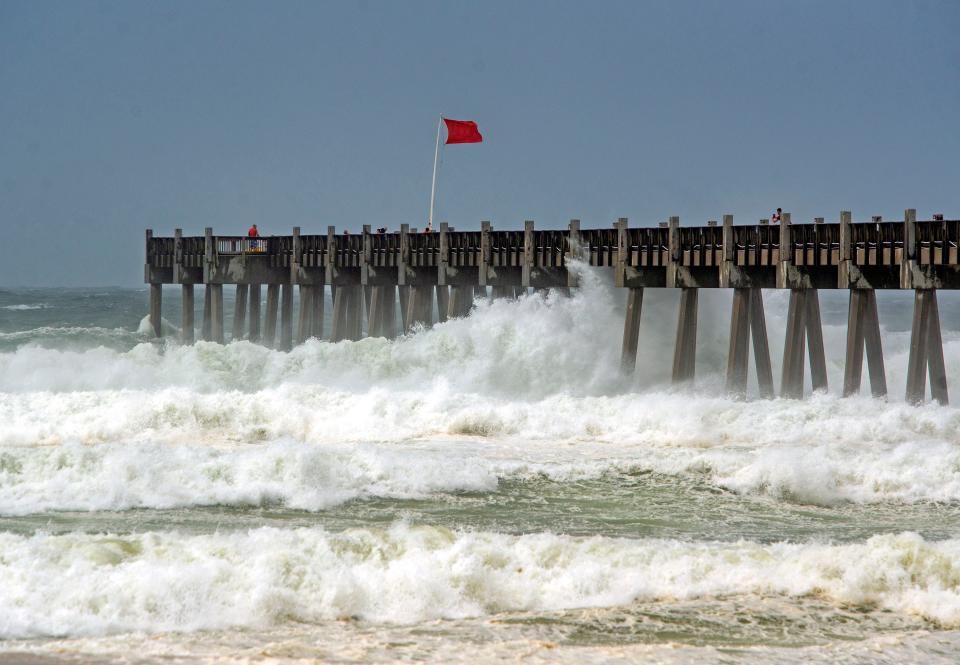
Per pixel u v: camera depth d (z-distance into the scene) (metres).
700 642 34.62
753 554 44.28
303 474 58.81
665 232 100.88
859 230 89.81
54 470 58.88
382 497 57.66
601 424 78.56
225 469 59.12
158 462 59.44
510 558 42.84
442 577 39.81
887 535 43.53
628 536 51.12
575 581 40.78
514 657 31.50
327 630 35.34
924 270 86.88
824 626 36.81
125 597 37.16
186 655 30.94
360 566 41.16
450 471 61.88
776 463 62.03
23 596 37.03
